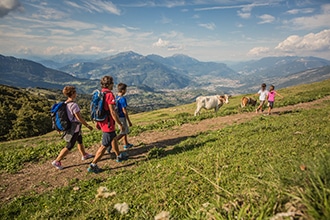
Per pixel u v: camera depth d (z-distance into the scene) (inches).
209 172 269.9
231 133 480.4
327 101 964.0
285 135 393.1
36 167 390.6
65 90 341.1
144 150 431.5
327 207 107.8
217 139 447.8
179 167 302.2
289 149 307.0
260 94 762.2
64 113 342.0
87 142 514.3
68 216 228.5
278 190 142.3
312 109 738.2
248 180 218.5
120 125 335.6
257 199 147.4
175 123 666.2
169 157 369.4
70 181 321.7
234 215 137.9
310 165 144.6
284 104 964.0
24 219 239.9
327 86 1765.5
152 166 331.3
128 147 443.2
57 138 900.0
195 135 520.1
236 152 332.2
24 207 263.4
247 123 577.9
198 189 230.5
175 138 508.7
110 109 320.2
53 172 361.7
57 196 281.4
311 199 122.1
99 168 345.4
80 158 414.6
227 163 291.3
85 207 240.4
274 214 125.8
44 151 458.3
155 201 222.1
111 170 348.5
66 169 368.8
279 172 175.6
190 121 701.9
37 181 335.6
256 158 291.7
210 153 344.8
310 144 319.9
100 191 252.4
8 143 943.0
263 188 159.0
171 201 219.1
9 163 402.9
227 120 678.5
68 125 344.5
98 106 319.6
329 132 376.8
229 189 215.6
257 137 410.9
